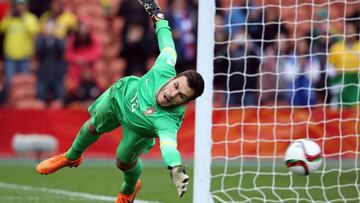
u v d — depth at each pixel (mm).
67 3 58312
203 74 24047
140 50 51375
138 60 51594
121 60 57031
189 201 28812
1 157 45406
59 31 51312
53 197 30000
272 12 46750
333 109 41125
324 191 30375
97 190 32188
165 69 20172
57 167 22703
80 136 21922
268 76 47500
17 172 38656
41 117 45625
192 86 18438
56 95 51312
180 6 52000
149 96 19594
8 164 42188
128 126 20234
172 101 18656
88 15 58688
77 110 45531
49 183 34500
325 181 34062
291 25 46969
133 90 20125
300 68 46562
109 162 42875
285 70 46906
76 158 22578
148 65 51656
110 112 20922
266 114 40781
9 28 52812
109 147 45375
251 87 47969
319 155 23172
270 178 34906
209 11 24031
